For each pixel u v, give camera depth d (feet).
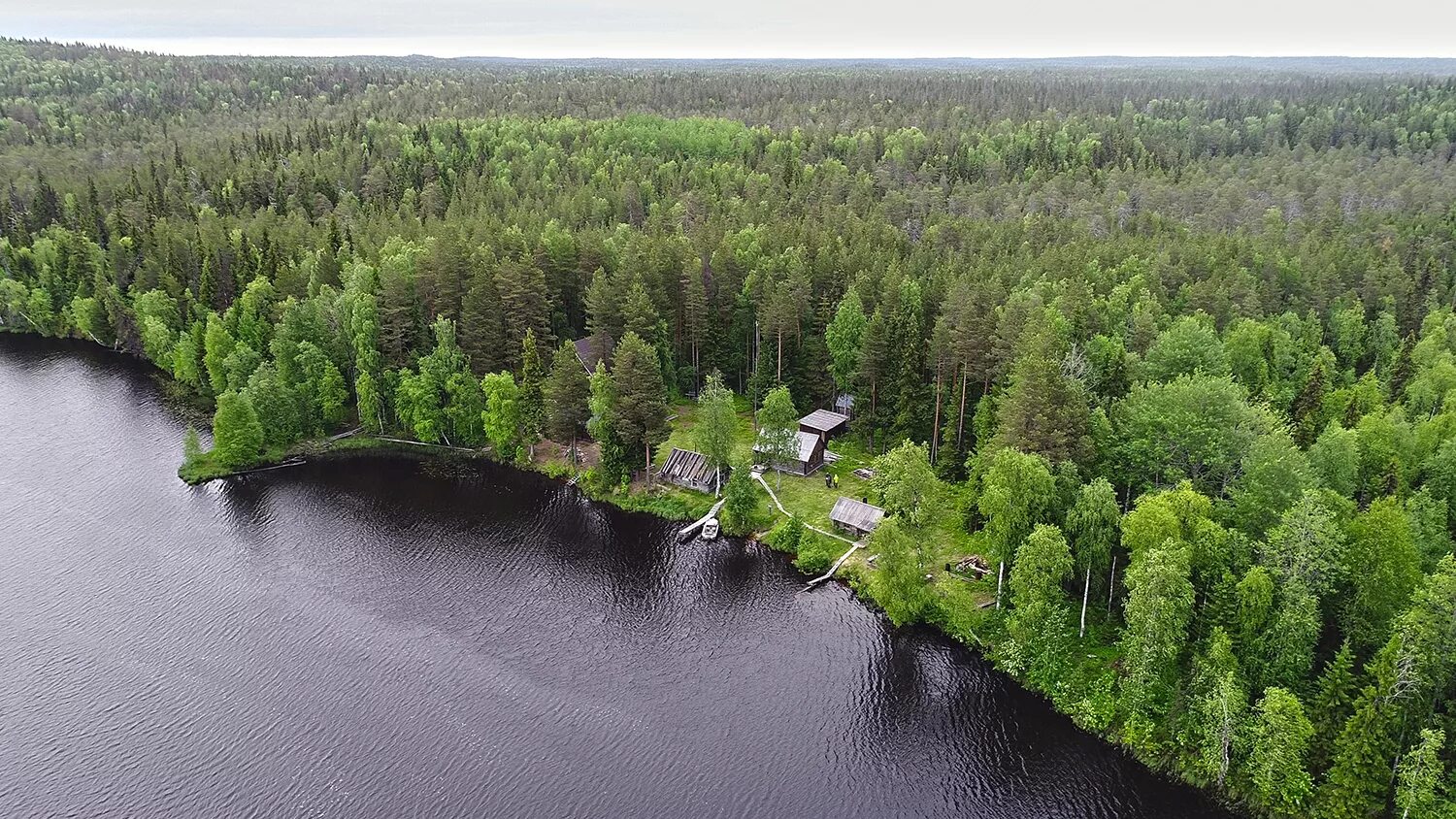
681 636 233.35
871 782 184.75
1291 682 172.04
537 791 182.09
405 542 278.87
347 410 365.20
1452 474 224.74
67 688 209.97
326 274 416.05
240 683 213.05
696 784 184.14
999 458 221.66
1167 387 240.32
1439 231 520.42
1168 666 190.80
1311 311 379.76
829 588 251.19
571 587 255.50
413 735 197.47
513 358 347.15
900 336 317.83
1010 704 204.33
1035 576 198.70
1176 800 176.24
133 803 178.09
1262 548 180.04
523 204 563.07
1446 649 155.33
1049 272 416.46
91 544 272.92
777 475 306.55
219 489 311.06
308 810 176.76
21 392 395.14
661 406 297.53
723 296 375.04
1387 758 159.02
